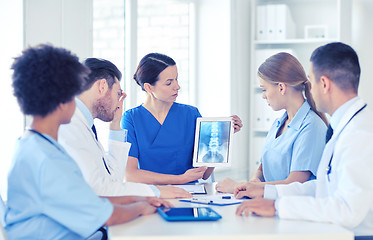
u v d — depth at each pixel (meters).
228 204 1.74
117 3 3.39
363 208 1.37
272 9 4.17
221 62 4.12
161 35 3.94
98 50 3.26
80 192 1.36
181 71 4.15
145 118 2.55
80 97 2.01
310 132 2.11
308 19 4.48
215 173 3.94
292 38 4.37
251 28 4.19
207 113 4.20
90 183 1.75
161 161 2.53
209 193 2.07
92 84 2.02
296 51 4.44
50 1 2.59
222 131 2.40
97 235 1.90
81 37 2.80
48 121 1.43
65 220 1.37
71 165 1.40
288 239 1.25
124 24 3.46
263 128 4.18
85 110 2.00
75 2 2.75
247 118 4.43
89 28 2.87
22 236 1.40
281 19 4.15
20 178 1.38
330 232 1.27
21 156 1.39
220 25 4.13
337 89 1.54
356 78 1.54
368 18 4.30
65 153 1.45
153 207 1.58
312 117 2.14
